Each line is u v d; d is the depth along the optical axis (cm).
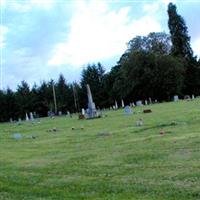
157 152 2103
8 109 12938
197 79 11650
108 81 12419
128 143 2603
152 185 1423
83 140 3130
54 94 12650
